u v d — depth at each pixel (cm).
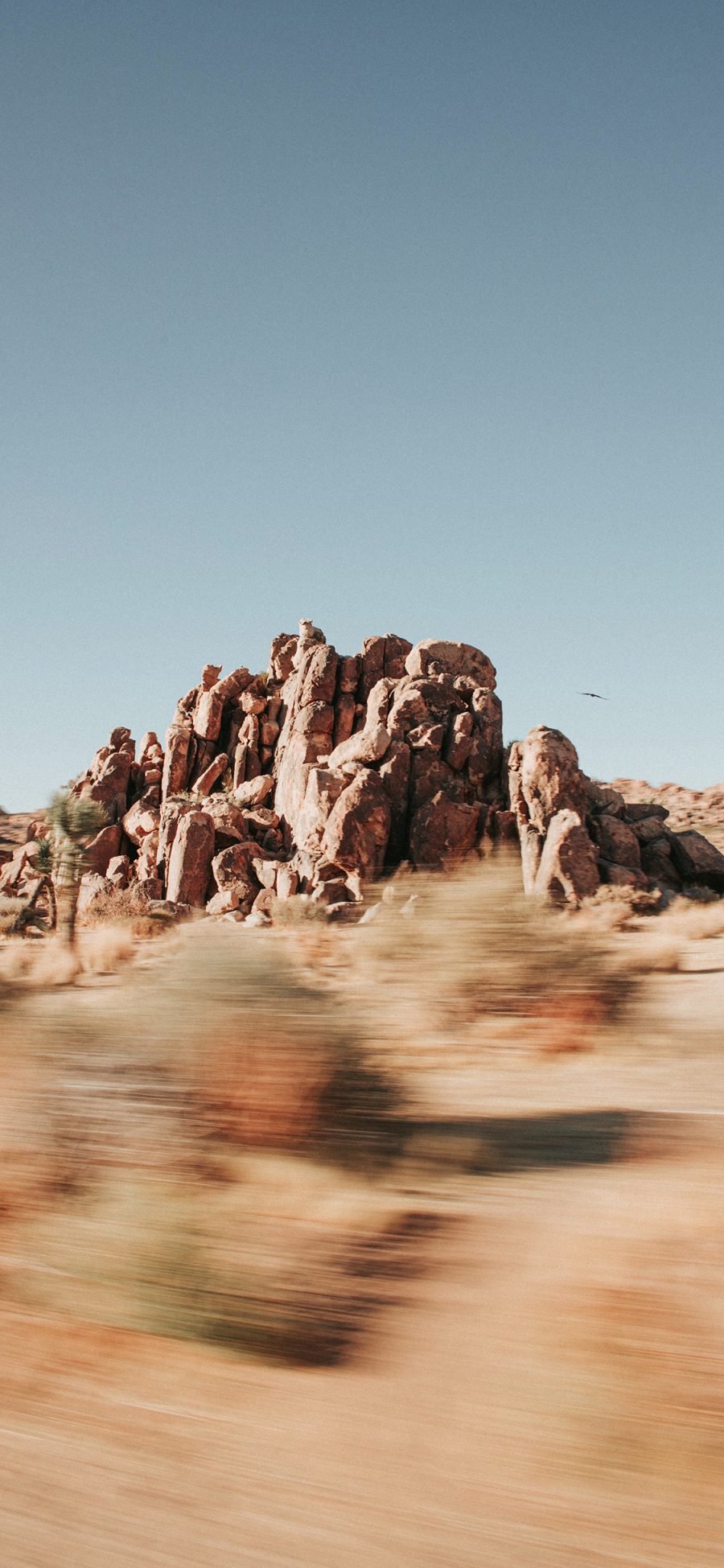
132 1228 435
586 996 969
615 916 2805
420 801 3544
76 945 2642
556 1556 243
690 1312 369
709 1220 462
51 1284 418
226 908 3584
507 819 3472
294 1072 602
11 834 6662
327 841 3466
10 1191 512
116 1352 374
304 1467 288
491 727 3762
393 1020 982
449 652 4222
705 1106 705
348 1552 248
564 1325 367
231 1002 634
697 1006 1202
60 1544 255
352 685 4244
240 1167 542
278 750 4372
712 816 6181
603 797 3731
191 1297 396
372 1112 630
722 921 2533
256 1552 249
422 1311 391
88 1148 542
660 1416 301
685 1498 265
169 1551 251
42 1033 653
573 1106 718
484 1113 693
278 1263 429
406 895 1157
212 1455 297
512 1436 299
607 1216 480
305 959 1683
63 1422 321
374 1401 326
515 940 993
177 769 4541
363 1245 454
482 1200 516
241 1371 355
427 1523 259
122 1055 624
